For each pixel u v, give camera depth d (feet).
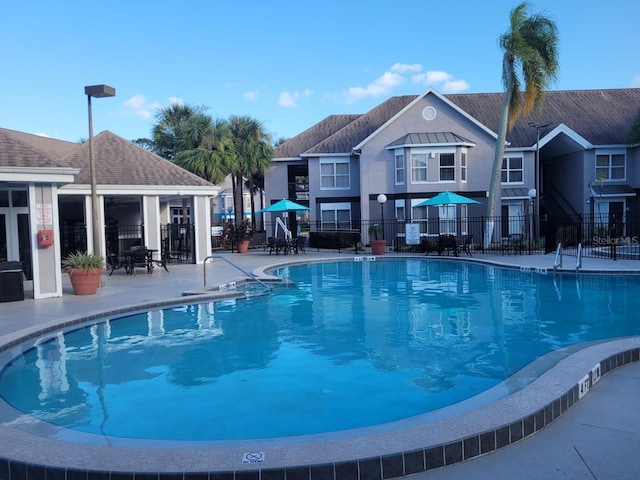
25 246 51.85
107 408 19.21
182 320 34.81
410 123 96.17
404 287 48.57
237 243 88.17
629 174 99.50
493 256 71.97
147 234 66.90
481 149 95.71
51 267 42.19
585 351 20.54
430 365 23.93
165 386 21.65
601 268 53.47
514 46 77.82
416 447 12.84
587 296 41.57
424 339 28.86
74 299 41.09
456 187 92.68
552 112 107.65
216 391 20.92
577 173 101.65
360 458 12.46
